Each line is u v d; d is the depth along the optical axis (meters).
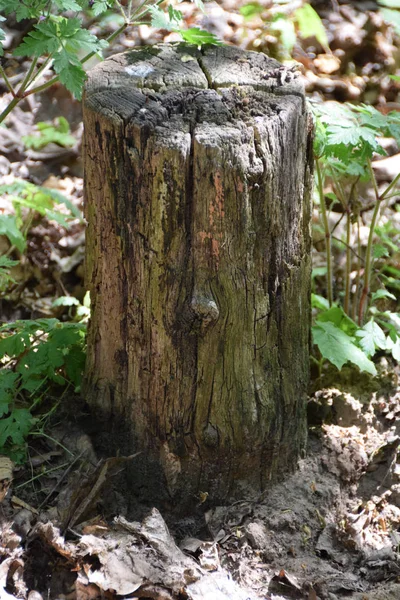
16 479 1.18
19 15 1.12
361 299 1.40
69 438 1.21
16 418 1.19
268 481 1.19
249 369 1.13
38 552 1.11
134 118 1.06
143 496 1.17
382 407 1.31
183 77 1.14
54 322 1.28
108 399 1.18
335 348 1.26
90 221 1.13
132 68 1.15
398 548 1.17
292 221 1.13
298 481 1.20
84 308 1.46
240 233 1.07
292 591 1.11
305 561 1.14
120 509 1.16
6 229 1.41
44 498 1.16
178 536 1.15
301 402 1.20
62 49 1.09
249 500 1.18
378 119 1.26
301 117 1.11
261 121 1.07
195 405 1.13
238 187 1.05
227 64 1.17
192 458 1.15
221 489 1.17
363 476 1.24
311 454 1.23
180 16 1.22
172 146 1.04
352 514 1.20
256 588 1.11
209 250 1.07
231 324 1.10
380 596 1.10
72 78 1.08
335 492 1.20
